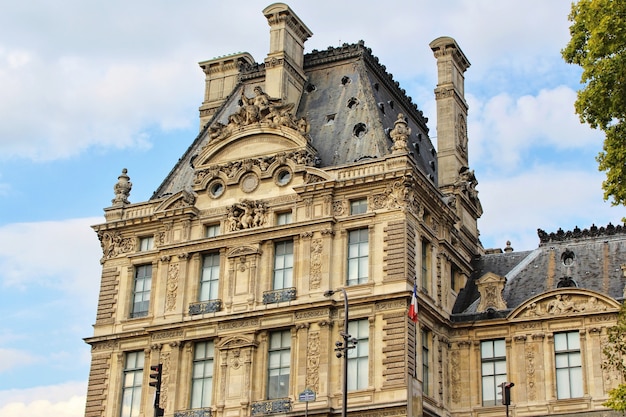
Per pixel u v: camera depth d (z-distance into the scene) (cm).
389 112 8044
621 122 5044
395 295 6581
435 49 8619
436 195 7275
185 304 7281
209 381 7025
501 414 6831
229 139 7562
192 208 7494
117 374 7388
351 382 6581
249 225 7275
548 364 6794
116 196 7969
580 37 5219
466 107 8738
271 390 6794
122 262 7719
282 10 8062
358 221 6931
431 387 6762
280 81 7900
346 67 8169
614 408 4828
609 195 5000
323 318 6738
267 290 7038
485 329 7069
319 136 7712
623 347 5156
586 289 6806
